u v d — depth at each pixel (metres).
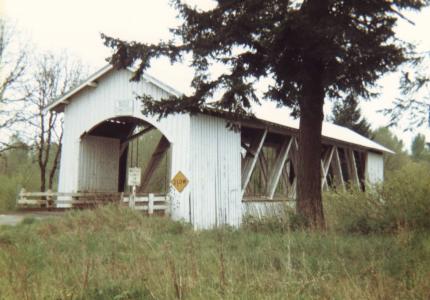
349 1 10.25
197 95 11.73
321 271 6.00
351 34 9.89
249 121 17.80
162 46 11.42
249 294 4.98
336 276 5.78
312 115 11.33
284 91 11.49
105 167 20.97
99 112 19.05
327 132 25.73
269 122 18.56
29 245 8.74
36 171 30.33
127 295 5.43
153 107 12.30
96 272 6.28
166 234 10.99
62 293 5.25
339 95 12.02
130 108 18.17
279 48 10.56
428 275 5.47
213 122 17.81
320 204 11.27
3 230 11.20
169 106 12.18
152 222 12.88
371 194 11.48
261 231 10.59
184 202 16.22
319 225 9.85
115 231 11.49
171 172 16.84
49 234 11.24
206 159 17.20
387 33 10.55
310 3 10.34
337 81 11.23
